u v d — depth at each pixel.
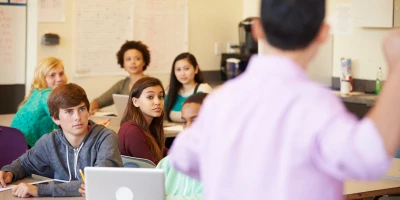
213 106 1.31
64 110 2.96
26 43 5.80
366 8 5.79
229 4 7.09
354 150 1.10
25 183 2.87
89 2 6.00
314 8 1.22
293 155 1.17
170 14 6.59
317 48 1.26
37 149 3.11
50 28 5.79
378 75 5.89
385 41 1.15
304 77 1.24
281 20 1.22
